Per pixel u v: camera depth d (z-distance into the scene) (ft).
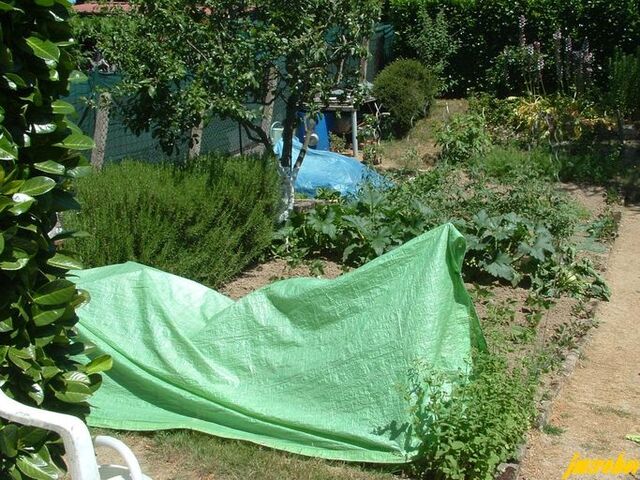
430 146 53.21
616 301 27.17
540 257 26.68
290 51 28.25
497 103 55.83
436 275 16.97
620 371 21.81
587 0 61.31
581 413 19.39
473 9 63.98
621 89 53.47
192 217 24.89
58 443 11.00
